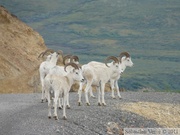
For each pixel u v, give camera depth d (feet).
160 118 73.26
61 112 69.97
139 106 78.23
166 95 94.02
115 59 82.94
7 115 67.77
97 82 78.23
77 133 60.08
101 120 67.56
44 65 82.69
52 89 65.05
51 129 59.36
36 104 79.61
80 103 77.20
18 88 119.65
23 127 59.98
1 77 130.11
